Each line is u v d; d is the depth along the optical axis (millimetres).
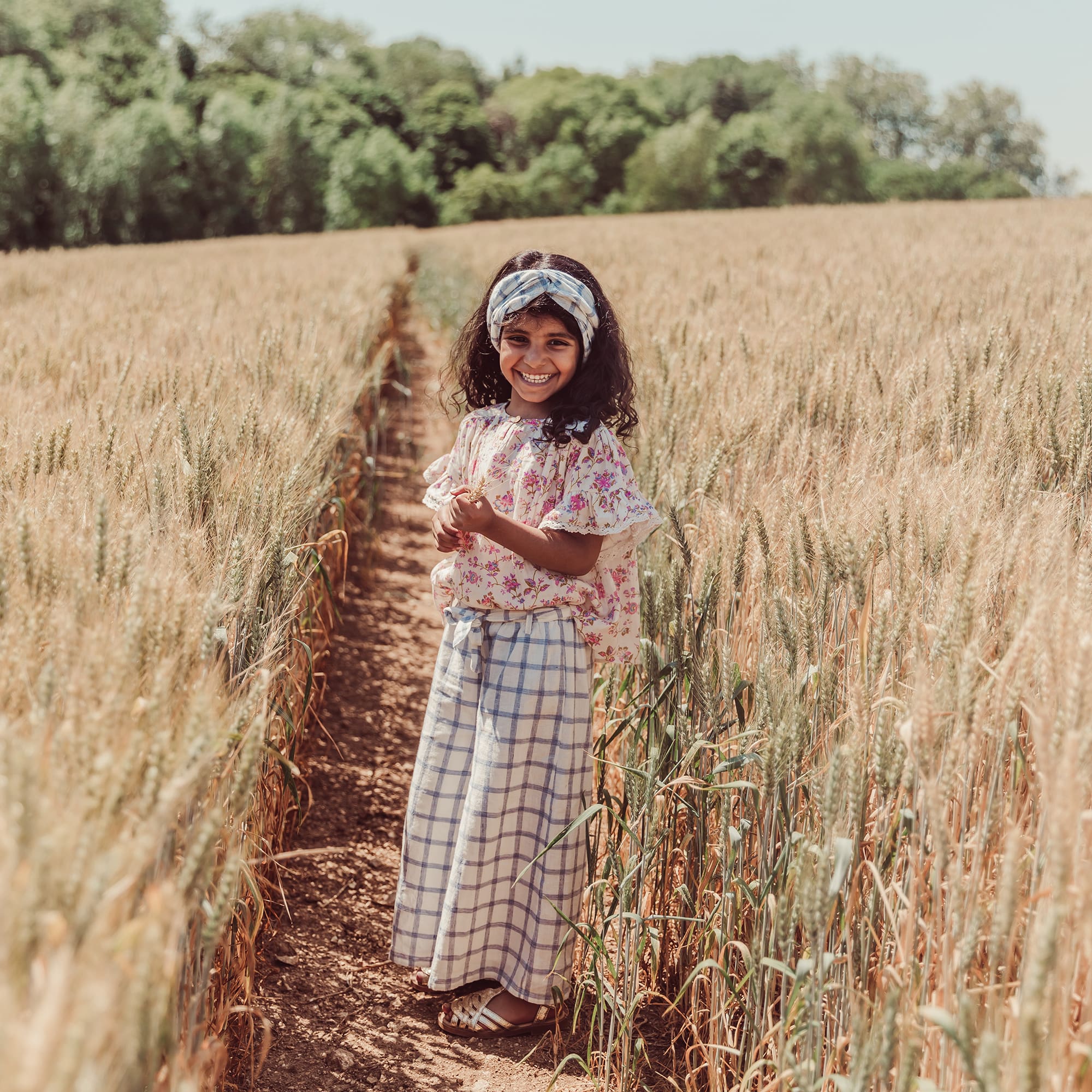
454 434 8266
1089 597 1812
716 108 118562
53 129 58438
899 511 2250
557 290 2242
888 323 5371
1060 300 5934
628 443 3861
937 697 1679
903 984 1589
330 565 4359
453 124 91188
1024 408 3188
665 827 2473
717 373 4250
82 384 3938
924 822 1685
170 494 2465
